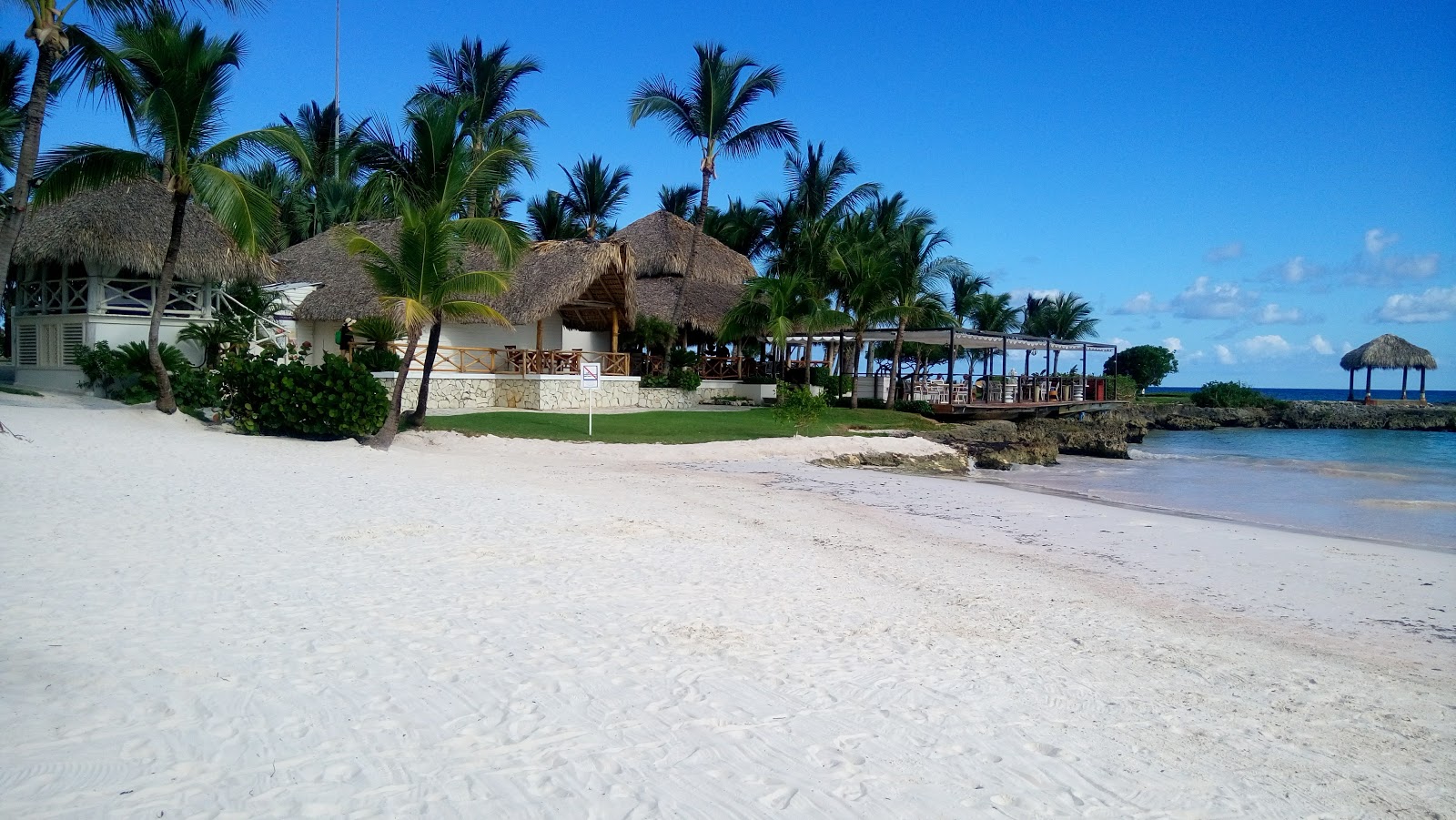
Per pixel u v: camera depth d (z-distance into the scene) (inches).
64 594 246.1
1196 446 1592.0
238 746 161.0
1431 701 237.9
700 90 1477.6
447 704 188.2
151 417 730.2
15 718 164.9
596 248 1114.7
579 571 323.3
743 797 155.6
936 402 1465.3
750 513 516.1
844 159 1761.8
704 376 1504.7
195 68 685.3
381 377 1018.1
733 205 1964.8
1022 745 188.9
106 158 654.5
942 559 409.7
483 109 1425.9
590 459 786.2
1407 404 2630.4
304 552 321.1
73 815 133.1
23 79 1112.2
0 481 411.8
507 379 1154.7
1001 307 2175.2
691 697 203.5
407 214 747.4
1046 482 871.1
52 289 909.8
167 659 201.9
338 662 209.2
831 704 205.2
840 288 1503.4
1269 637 300.2
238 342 920.3
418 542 353.1
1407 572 422.9
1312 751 197.8
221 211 661.9
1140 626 303.0
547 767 161.9
